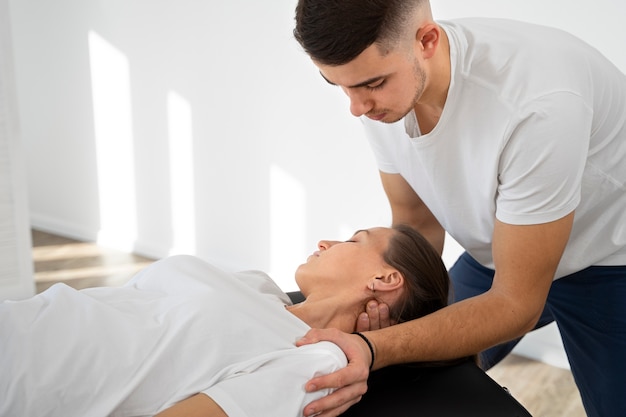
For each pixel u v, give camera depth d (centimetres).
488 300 124
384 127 144
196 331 113
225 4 293
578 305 152
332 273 138
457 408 122
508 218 122
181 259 132
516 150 118
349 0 100
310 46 104
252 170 306
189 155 322
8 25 271
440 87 121
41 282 313
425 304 137
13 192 287
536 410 222
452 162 133
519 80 118
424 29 109
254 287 139
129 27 322
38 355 110
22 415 108
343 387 112
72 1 336
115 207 353
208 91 308
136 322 115
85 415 109
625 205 140
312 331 119
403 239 139
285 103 289
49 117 363
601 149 133
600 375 152
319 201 291
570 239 145
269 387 107
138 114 332
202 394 105
